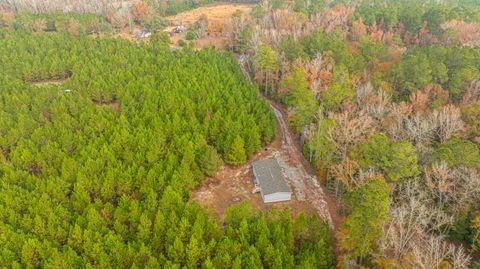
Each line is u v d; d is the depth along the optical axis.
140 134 63.81
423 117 65.31
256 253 42.56
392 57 92.50
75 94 79.69
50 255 43.97
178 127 67.12
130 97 78.12
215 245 45.00
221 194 60.56
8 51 100.50
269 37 109.31
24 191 52.28
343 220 51.59
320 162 60.62
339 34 104.69
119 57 96.62
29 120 68.12
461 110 66.50
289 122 79.25
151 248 45.53
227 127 67.38
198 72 89.31
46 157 60.94
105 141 64.31
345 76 75.56
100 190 54.97
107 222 48.75
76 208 51.56
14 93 78.69
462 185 48.78
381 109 65.06
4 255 43.09
